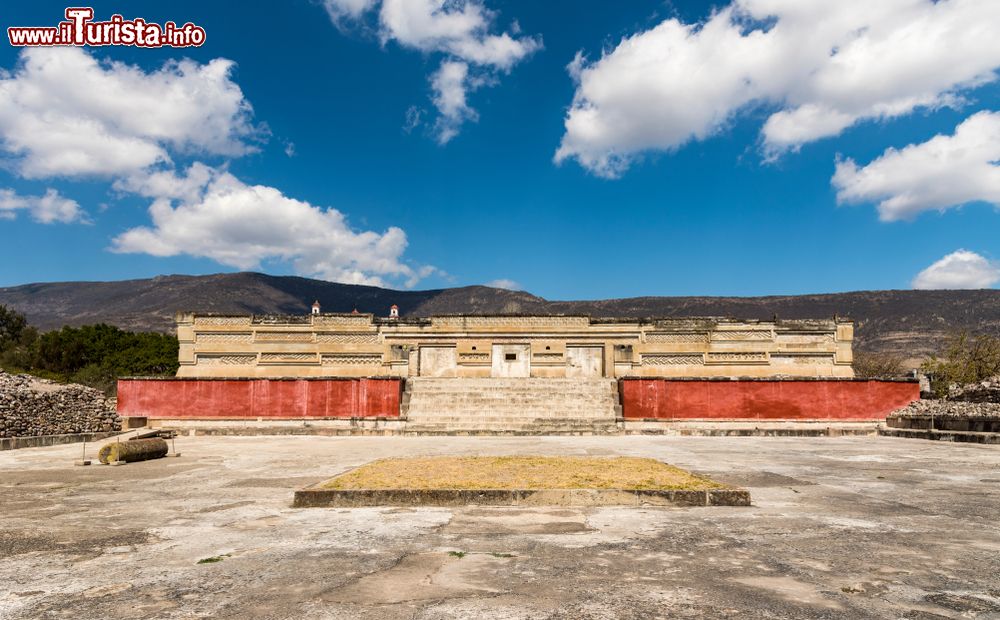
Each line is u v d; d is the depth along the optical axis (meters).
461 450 18.33
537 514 9.11
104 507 9.91
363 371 32.06
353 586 5.88
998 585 5.88
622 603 5.39
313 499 9.88
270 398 26.88
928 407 25.33
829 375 31.17
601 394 27.70
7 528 8.41
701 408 26.36
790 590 5.73
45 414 21.39
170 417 26.86
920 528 8.20
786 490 11.19
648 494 9.79
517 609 5.25
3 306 63.56
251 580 6.07
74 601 5.52
